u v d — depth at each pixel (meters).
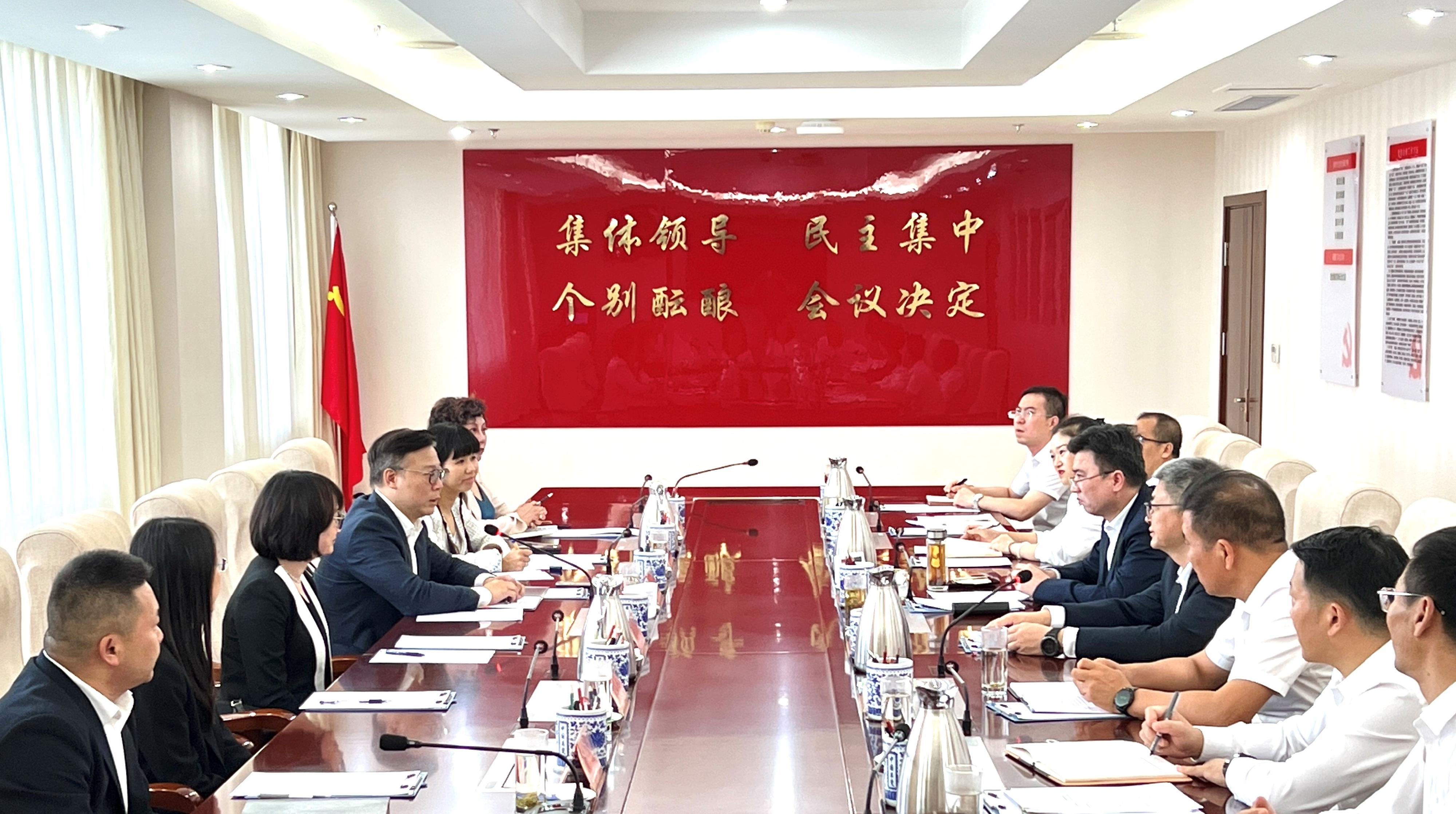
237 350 7.29
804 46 5.80
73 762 2.60
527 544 5.22
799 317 8.62
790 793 2.62
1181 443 5.20
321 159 8.53
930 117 7.45
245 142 7.42
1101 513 4.27
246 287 7.38
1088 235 8.50
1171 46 6.23
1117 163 8.46
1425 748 2.26
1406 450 6.04
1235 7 5.49
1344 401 6.68
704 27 5.79
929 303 8.58
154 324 6.25
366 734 2.97
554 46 5.16
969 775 2.30
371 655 3.63
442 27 4.80
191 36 4.77
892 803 2.54
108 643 2.69
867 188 8.52
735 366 8.66
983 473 8.67
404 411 8.70
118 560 2.74
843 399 8.66
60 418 5.71
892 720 2.61
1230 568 3.11
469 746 2.85
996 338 8.59
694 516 5.89
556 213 8.58
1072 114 7.43
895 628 3.29
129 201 6.01
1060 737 2.92
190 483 4.90
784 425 8.71
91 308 5.87
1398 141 6.00
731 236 8.58
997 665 3.12
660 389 8.70
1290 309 7.35
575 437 8.73
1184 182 8.46
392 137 8.17
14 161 5.38
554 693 3.25
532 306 8.64
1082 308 8.54
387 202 8.57
